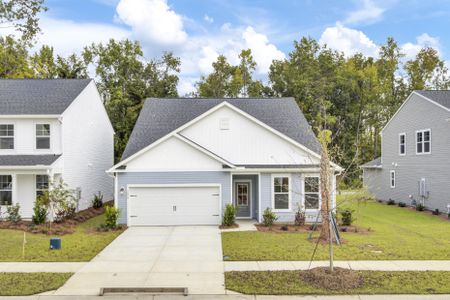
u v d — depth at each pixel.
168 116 23.30
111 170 19.50
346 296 9.27
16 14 16.91
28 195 21.30
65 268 11.59
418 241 15.34
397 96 50.00
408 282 10.14
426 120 26.58
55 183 21.12
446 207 24.25
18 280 10.36
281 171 20.25
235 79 50.81
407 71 50.03
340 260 12.35
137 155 19.61
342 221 19.42
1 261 12.34
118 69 39.31
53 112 21.12
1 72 36.12
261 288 9.76
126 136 37.00
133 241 15.66
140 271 11.30
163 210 19.77
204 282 10.26
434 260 12.38
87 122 25.77
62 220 19.86
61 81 25.53
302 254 13.15
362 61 51.56
